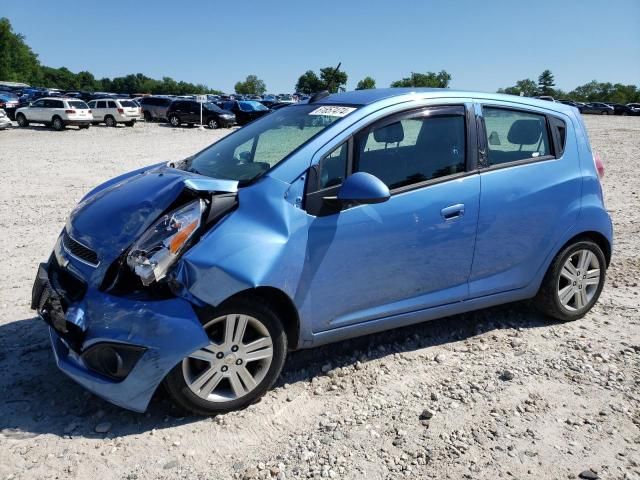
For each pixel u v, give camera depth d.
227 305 3.13
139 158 17.12
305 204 3.37
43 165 14.91
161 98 40.41
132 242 3.13
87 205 3.67
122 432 3.10
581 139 4.48
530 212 4.13
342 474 2.79
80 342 3.09
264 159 3.64
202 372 3.15
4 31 115.69
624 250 6.71
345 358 3.96
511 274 4.20
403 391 3.54
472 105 4.00
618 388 3.58
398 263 3.67
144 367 2.96
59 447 2.96
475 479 2.76
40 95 51.72
